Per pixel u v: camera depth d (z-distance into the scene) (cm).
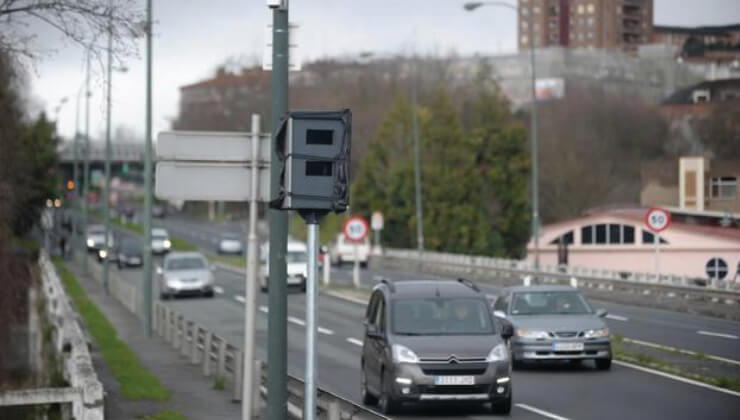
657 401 3781
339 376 4803
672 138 12544
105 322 7556
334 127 2067
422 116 17888
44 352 7256
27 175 7175
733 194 8400
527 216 17300
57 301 7319
